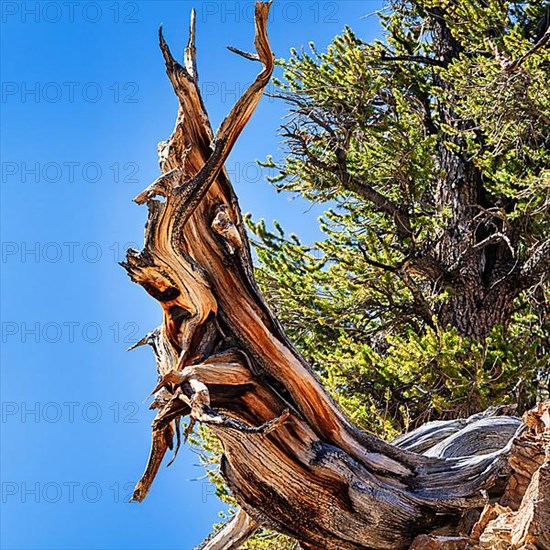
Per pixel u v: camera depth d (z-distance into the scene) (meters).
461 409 14.73
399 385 15.66
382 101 18.81
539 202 16.56
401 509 8.24
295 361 8.37
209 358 8.16
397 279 17.59
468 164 18.39
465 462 8.51
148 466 8.15
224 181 8.31
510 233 17.52
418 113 19.03
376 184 18.12
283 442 8.23
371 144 17.59
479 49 17.19
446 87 18.62
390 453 8.52
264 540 13.94
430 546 7.62
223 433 8.20
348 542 8.32
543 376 16.25
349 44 17.86
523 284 17.33
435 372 14.77
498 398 14.75
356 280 16.77
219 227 8.16
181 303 8.18
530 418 8.17
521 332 17.47
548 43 15.74
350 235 18.08
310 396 8.35
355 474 8.28
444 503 8.26
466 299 17.39
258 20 7.96
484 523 7.45
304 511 8.30
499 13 17.20
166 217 7.98
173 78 8.19
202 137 8.25
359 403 15.06
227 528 9.24
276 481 8.26
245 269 8.32
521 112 15.48
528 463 7.91
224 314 8.30
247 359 8.27
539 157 16.05
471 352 14.71
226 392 8.15
